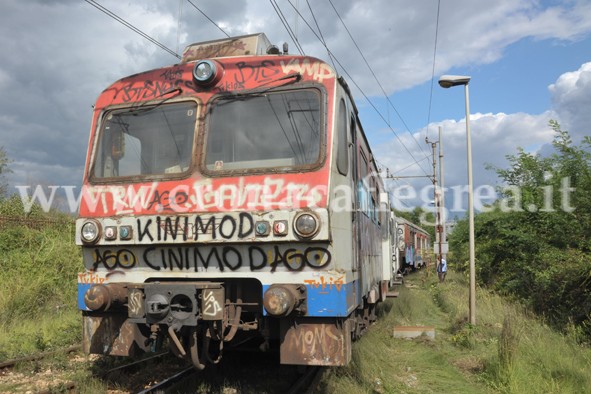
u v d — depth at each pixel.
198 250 4.98
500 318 10.91
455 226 27.94
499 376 6.70
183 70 5.57
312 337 4.73
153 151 5.41
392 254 14.41
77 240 5.30
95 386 5.82
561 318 9.87
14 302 10.66
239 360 7.02
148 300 4.60
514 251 14.44
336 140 5.04
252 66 5.38
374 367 6.95
